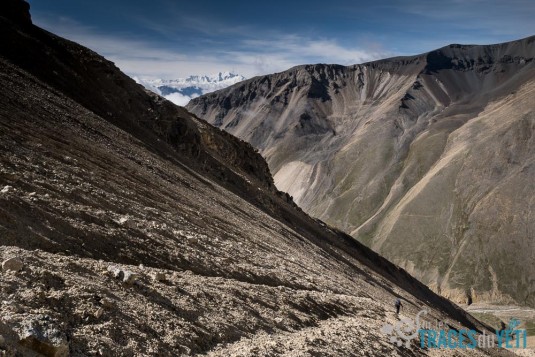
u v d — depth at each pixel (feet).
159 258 49.32
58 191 50.16
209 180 145.38
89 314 30.19
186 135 175.73
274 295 58.08
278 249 100.01
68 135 82.58
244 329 42.91
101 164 77.41
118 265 41.24
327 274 102.68
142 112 163.43
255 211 139.74
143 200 71.26
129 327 31.63
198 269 53.21
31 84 101.45
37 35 140.77
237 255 69.97
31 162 56.13
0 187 42.24
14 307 26.20
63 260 35.99
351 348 51.03
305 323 54.49
